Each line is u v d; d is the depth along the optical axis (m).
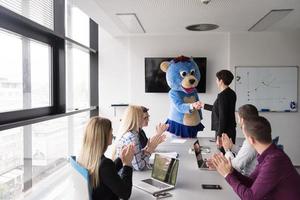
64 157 3.91
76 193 1.72
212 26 4.51
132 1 3.23
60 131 3.78
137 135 2.38
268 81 5.00
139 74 5.20
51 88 3.36
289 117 5.02
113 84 5.25
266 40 5.00
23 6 2.70
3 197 2.46
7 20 2.35
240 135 4.62
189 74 4.39
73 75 4.41
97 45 5.25
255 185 1.55
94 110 5.21
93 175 1.66
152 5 3.38
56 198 3.01
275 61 5.00
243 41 5.02
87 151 1.71
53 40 3.34
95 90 5.28
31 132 2.95
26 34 2.69
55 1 3.30
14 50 2.61
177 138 3.86
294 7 3.46
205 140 3.68
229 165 1.77
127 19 4.06
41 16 3.05
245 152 2.17
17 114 2.56
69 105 4.25
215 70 5.10
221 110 3.15
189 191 1.84
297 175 1.53
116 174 1.67
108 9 3.55
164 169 2.01
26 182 2.87
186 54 5.12
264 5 3.38
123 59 5.22
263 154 1.61
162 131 2.79
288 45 4.97
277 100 5.00
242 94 5.02
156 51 5.16
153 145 2.49
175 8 3.49
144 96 5.21
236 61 5.03
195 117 4.20
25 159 2.84
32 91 2.95
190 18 4.00
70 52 4.26
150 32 4.98
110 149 2.66
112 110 5.25
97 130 1.71
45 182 3.29
